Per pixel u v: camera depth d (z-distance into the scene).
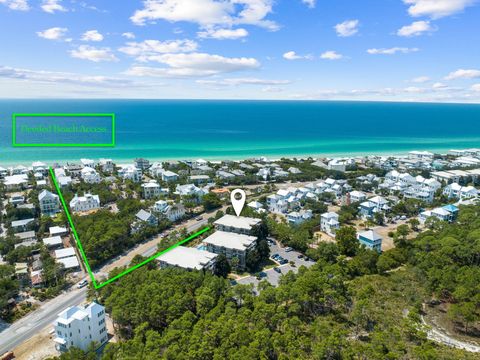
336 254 127.06
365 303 85.38
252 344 71.88
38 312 100.31
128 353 74.00
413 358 72.25
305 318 88.19
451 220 163.75
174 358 70.81
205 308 88.50
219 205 191.50
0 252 128.62
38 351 85.31
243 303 91.81
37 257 126.81
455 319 89.25
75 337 83.44
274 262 129.12
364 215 175.62
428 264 107.81
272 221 152.38
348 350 70.50
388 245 144.62
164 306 88.00
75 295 108.50
